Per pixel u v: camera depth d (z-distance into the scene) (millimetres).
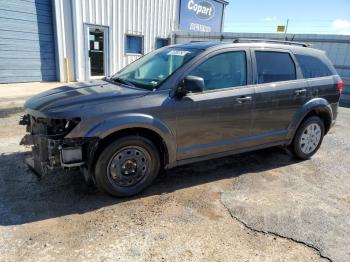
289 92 4367
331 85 4895
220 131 3881
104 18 12805
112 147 3191
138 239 2764
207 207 3350
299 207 3447
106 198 3418
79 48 12164
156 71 3840
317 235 2951
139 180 3508
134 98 3297
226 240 2812
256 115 4125
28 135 3459
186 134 3619
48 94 3615
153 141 3561
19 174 3850
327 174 4430
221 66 3844
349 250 2768
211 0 19188
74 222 2957
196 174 4180
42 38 11250
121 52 14055
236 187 3855
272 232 2959
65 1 11320
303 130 4723
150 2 14852
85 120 3035
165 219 3088
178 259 2545
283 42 4629
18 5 10336
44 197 3369
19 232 2760
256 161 4785
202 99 3625
